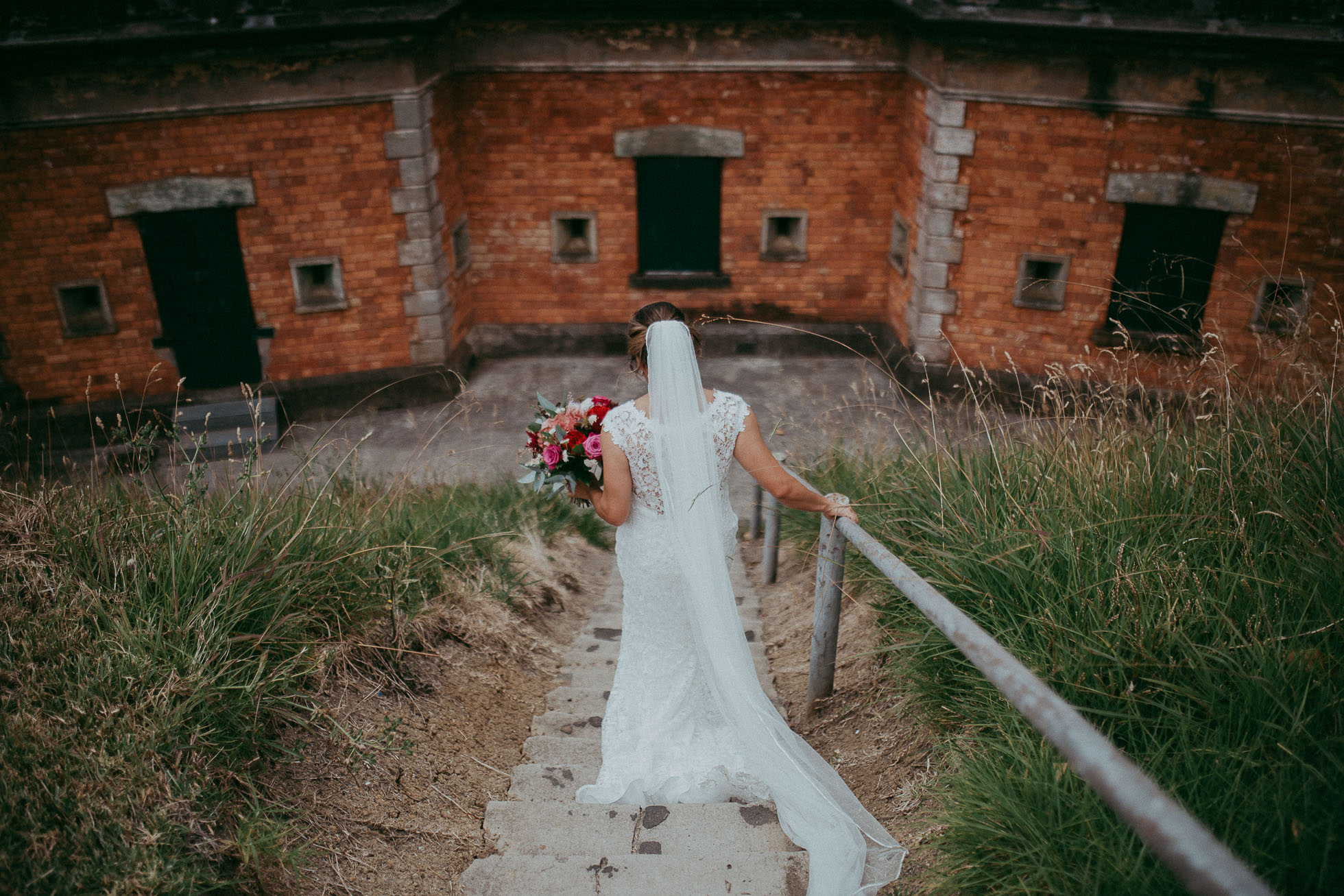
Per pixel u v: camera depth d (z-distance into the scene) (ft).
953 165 31.48
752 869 7.89
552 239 37.78
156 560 9.43
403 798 8.95
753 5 33.71
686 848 8.52
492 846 8.66
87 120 28.99
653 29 34.40
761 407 34.22
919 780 8.53
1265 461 9.86
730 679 9.00
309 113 31.12
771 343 38.73
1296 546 8.61
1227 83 27.63
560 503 24.27
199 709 8.02
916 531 11.71
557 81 35.40
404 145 32.32
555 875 7.93
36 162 29.04
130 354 32.14
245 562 9.78
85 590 8.61
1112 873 5.87
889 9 33.78
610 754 9.73
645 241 38.14
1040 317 32.24
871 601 11.78
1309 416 10.77
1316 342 12.02
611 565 22.65
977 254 32.35
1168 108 28.53
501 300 38.99
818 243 37.68
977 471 12.09
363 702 10.02
